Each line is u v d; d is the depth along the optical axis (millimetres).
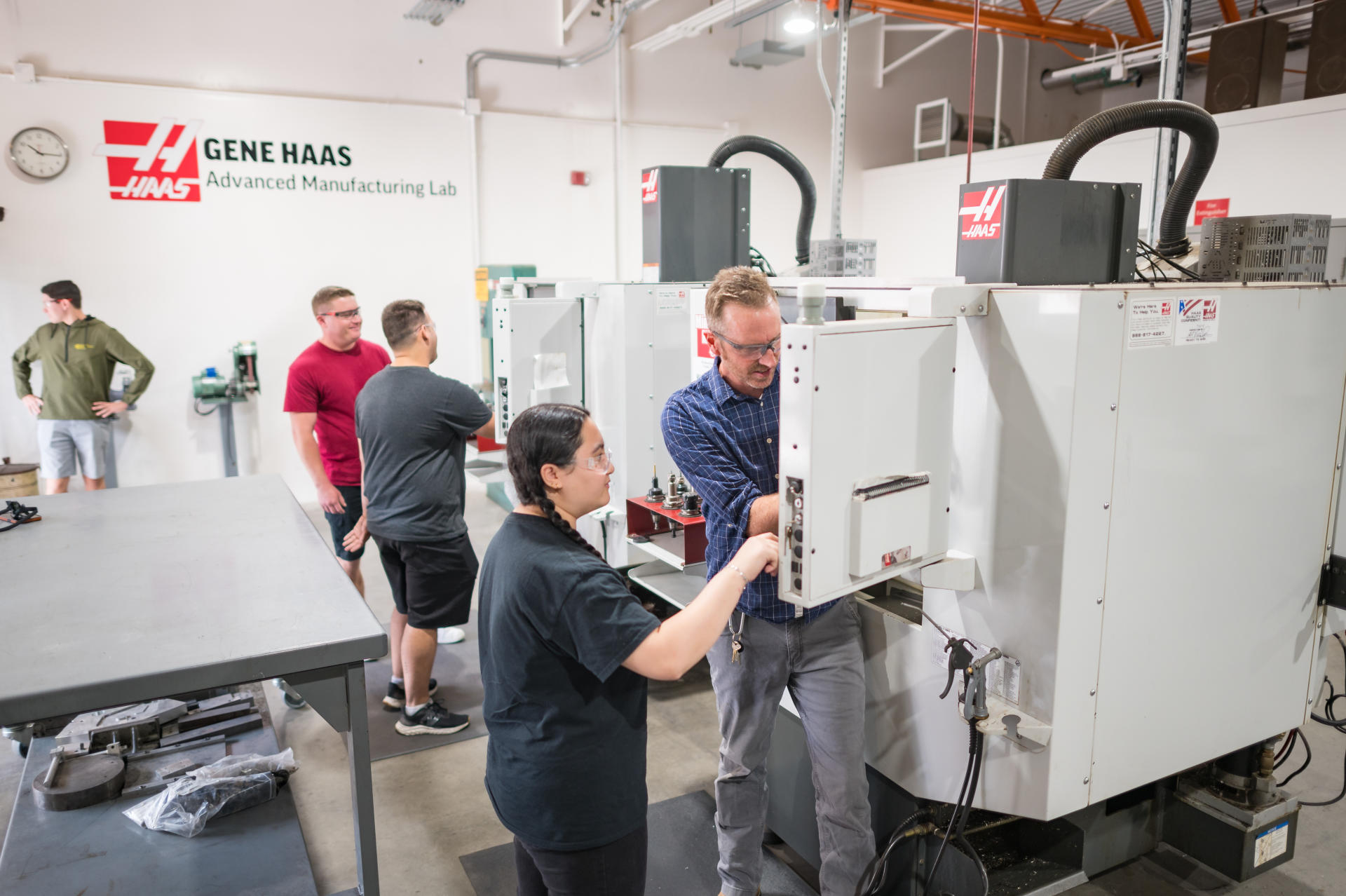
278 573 1963
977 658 1526
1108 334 1393
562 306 3053
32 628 1631
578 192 6688
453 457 2641
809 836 2041
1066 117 8508
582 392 3182
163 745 2449
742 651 1727
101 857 2004
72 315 4633
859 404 1282
